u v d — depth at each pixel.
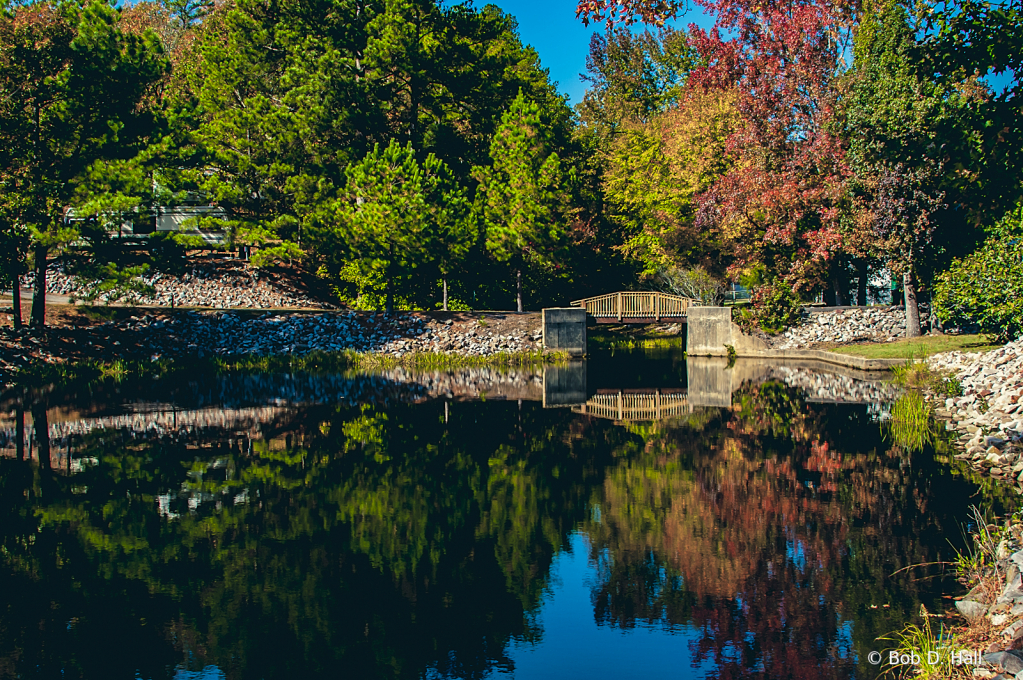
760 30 31.95
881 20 27.95
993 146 19.14
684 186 43.75
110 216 29.28
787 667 6.75
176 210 43.50
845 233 30.52
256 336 35.22
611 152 54.81
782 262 36.66
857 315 35.38
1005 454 13.34
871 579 8.45
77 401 23.31
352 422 19.97
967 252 26.48
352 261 39.53
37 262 29.91
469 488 13.23
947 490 11.59
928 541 9.51
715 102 40.66
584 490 12.88
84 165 29.25
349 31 42.06
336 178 40.12
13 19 27.55
